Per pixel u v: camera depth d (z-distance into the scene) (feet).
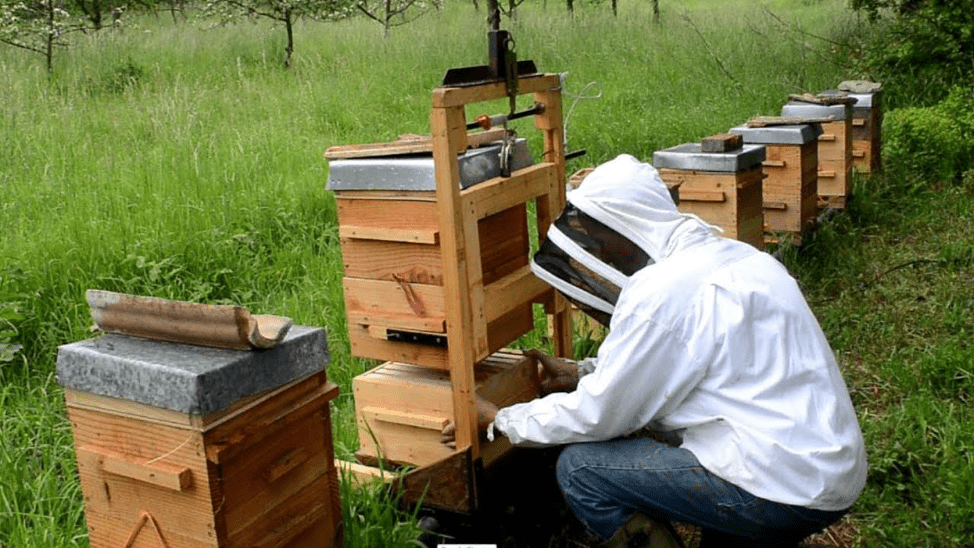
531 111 9.61
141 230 17.04
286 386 7.18
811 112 19.53
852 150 21.59
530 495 9.96
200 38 41.39
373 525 8.40
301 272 16.89
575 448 8.20
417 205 8.62
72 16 44.68
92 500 7.28
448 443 9.12
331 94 30.32
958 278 16.17
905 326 14.57
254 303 15.53
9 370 12.95
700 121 26.12
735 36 38.47
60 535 8.93
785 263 17.06
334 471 7.85
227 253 16.78
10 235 16.57
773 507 7.39
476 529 8.95
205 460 6.54
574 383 9.80
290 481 7.36
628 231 7.91
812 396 7.46
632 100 29.60
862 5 34.35
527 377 9.89
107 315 7.36
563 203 9.95
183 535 6.87
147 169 20.95
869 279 16.62
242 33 42.16
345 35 42.24
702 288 7.55
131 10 52.70
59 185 19.65
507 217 9.48
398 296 8.99
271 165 21.99
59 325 14.14
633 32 39.91
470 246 8.55
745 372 7.45
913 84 29.50
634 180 8.04
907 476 10.60
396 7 46.29
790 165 17.10
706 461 7.61
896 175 22.16
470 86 8.38
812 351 7.62
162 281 15.93
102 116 27.63
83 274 15.29
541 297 10.00
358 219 9.04
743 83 30.60
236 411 6.72
